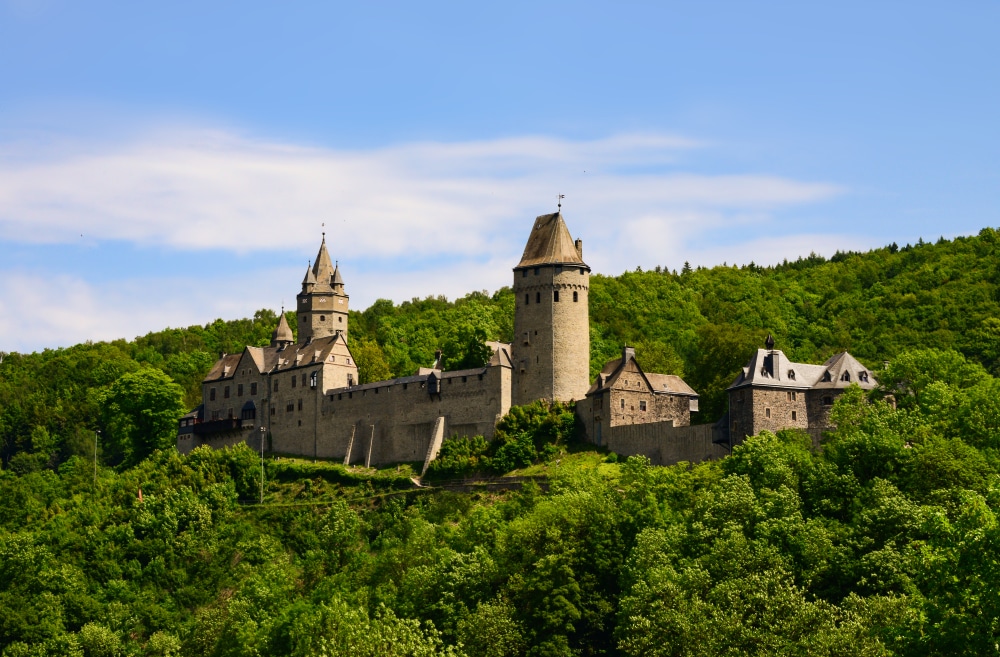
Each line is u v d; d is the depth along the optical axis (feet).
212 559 543.80
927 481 413.59
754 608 332.19
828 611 320.09
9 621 488.02
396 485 577.84
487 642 379.76
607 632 384.88
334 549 521.24
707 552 377.71
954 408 482.28
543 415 572.51
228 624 457.68
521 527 425.69
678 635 331.16
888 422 463.01
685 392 580.30
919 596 250.37
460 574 417.69
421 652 351.25
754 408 499.92
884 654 293.23
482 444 575.79
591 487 471.62
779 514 389.60
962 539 240.94
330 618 397.60
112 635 483.51
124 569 542.16
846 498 407.03
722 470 453.58
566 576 395.75
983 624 232.32
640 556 380.58
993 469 421.18
